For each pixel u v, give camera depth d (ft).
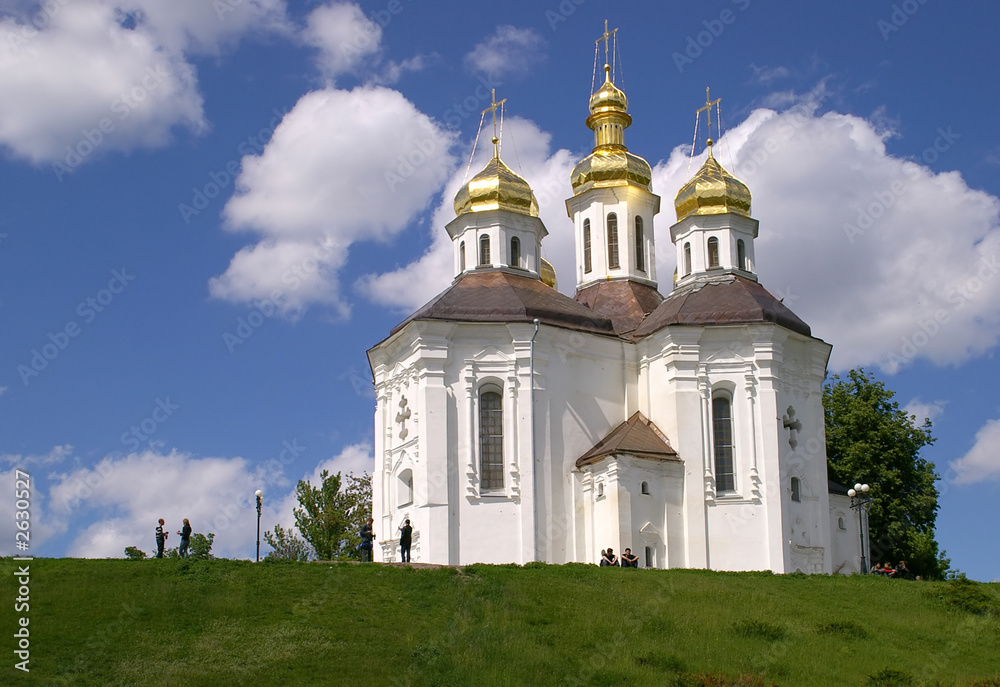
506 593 128.67
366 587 128.06
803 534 179.42
